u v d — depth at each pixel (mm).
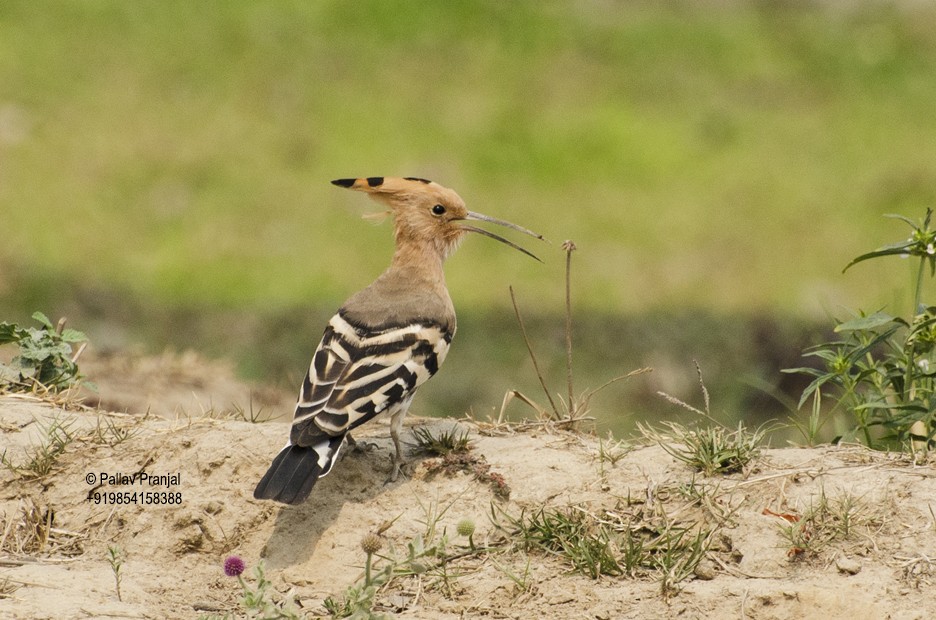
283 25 24109
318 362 6512
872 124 23453
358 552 6215
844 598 5539
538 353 14617
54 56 22188
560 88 23516
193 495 6551
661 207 20219
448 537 6113
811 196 20641
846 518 5914
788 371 7227
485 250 18547
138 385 9812
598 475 6477
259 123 21219
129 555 6316
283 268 17344
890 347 7477
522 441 6984
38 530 6477
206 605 5883
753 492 6242
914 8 27422
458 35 24672
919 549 5785
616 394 13305
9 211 17641
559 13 25953
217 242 17719
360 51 23781
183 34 23422
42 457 6812
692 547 5898
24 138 19656
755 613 5551
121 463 6777
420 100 22531
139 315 15453
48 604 5516
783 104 23953
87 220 17781
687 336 15016
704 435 6652
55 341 7910
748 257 18547
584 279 17547
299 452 6105
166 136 20375
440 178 20391
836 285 17625
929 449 6762
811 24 26906
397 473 6629
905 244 7000
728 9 27250
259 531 6410
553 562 5988
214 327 15172
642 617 5566
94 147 19719
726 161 21938
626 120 22688
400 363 6586
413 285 7281
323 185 19734
